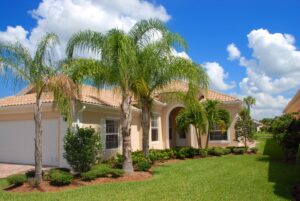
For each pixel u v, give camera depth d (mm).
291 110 26062
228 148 25562
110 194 11172
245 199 10023
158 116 27562
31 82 12383
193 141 28312
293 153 19750
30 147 19469
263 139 48656
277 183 12531
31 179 12828
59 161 17734
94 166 15125
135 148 24188
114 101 22094
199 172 16000
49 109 18406
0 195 11367
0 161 20484
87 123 18375
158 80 17484
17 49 12141
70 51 15008
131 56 14023
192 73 16719
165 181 13586
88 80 14859
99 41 14898
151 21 16266
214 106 24688
